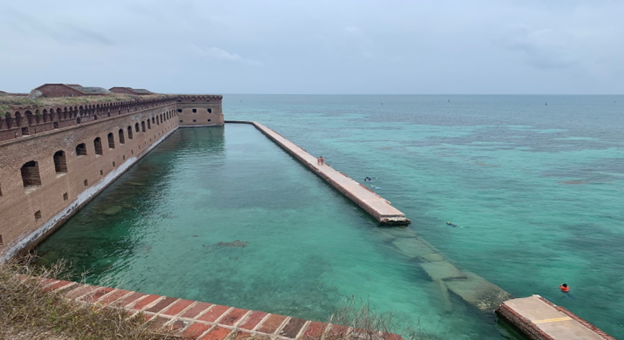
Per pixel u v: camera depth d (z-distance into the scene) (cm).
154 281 1523
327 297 1427
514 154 4916
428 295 1452
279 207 2523
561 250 1938
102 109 2800
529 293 1506
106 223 2139
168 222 2198
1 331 687
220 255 1777
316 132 7819
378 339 770
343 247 1898
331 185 3075
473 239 2059
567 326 1142
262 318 817
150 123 4628
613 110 17750
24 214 1659
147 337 718
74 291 912
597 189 3159
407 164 4222
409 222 2250
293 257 1772
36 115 1797
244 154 4541
